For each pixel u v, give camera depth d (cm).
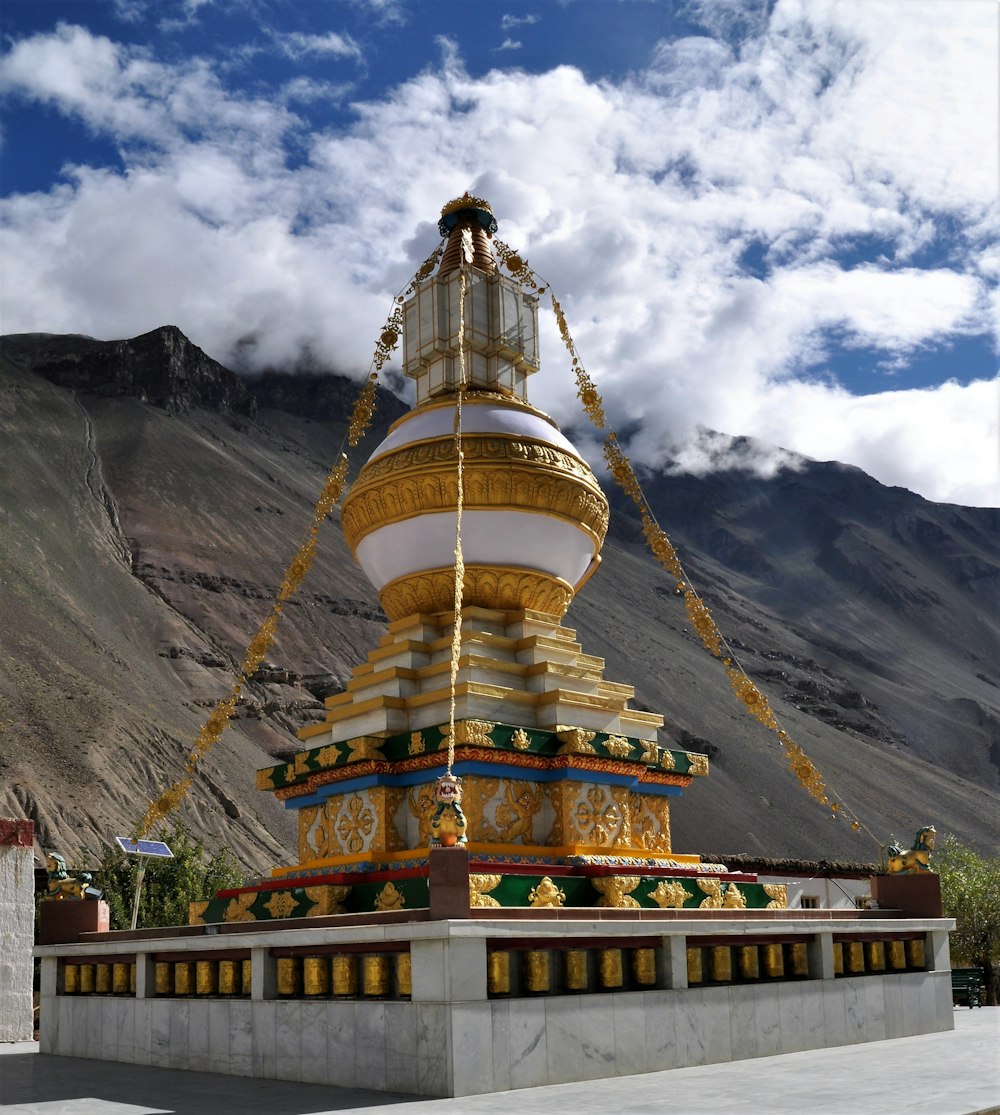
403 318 2220
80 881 1958
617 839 1777
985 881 4866
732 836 18638
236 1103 1206
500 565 1908
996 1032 1892
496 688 1752
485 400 2014
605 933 1379
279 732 18650
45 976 1939
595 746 1736
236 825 14612
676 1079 1309
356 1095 1245
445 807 1325
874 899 2006
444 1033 1224
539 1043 1294
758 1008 1576
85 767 13800
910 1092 1156
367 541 2000
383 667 1900
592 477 2031
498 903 1472
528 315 2209
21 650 16125
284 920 1475
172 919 4872
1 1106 1232
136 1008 1705
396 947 1318
